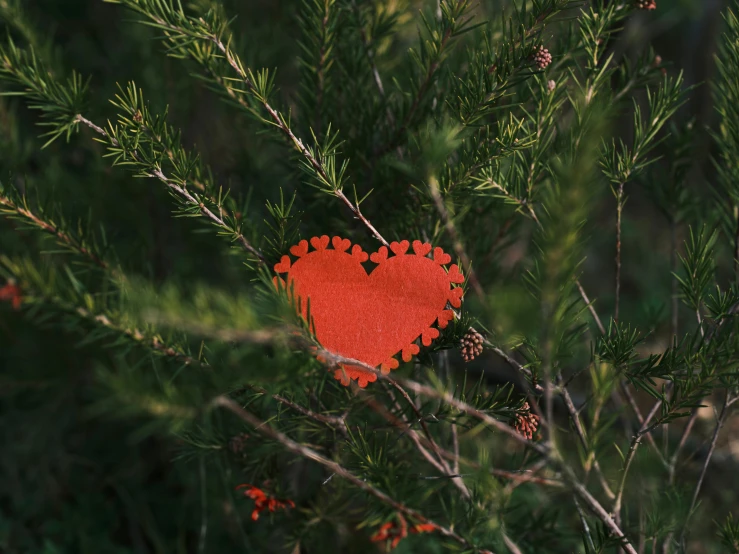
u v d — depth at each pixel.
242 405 0.66
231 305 0.53
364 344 0.60
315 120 0.71
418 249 0.60
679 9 1.46
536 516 0.82
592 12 0.63
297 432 0.69
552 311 0.53
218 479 0.87
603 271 1.62
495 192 0.65
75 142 0.91
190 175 0.65
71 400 1.02
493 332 0.61
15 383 0.95
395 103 0.71
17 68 0.62
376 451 0.64
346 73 0.72
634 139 0.64
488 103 0.62
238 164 0.84
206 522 0.88
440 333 0.62
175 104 0.89
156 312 0.52
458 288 0.60
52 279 0.55
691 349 0.61
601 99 0.60
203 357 0.61
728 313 0.61
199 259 0.98
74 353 0.95
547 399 0.55
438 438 0.73
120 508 0.97
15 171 0.83
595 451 0.64
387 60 0.77
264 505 0.65
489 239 0.77
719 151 0.71
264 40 0.90
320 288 0.61
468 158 0.63
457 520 0.64
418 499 0.61
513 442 0.83
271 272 0.63
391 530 0.59
